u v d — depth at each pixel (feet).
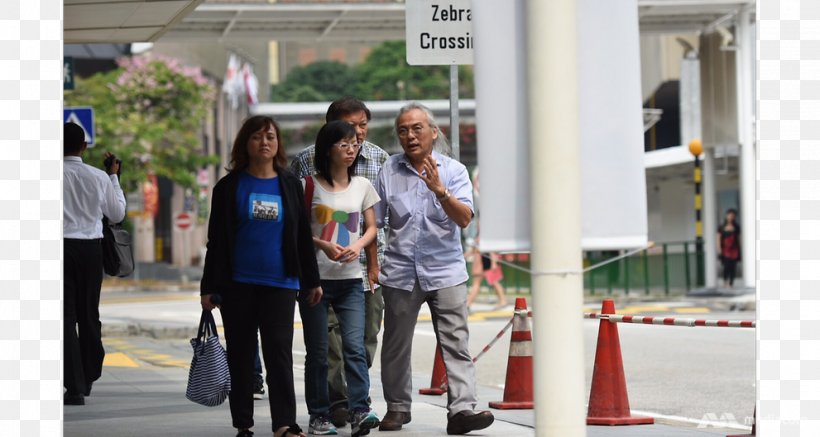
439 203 36.83
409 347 37.86
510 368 45.16
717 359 67.72
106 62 226.17
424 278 36.83
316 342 37.40
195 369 35.63
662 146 217.36
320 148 36.91
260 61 400.06
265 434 37.58
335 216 36.83
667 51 200.03
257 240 33.88
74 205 44.55
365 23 128.26
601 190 18.48
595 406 40.55
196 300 153.17
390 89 378.12
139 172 191.21
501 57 18.13
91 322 45.37
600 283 142.92
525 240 18.07
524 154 18.06
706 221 134.10
